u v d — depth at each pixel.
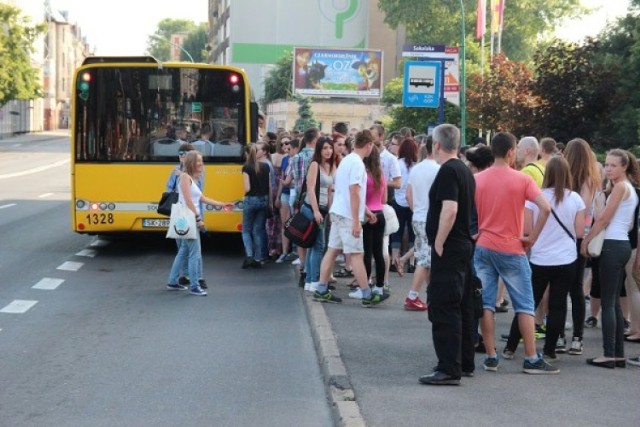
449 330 8.12
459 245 8.05
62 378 8.57
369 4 95.38
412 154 14.91
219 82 17.02
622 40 45.00
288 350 9.91
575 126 33.16
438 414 7.21
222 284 14.45
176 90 16.89
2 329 10.77
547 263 9.02
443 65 24.77
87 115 16.75
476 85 37.47
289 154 16.36
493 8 48.88
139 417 7.35
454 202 7.92
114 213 16.81
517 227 8.55
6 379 8.51
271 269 16.17
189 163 13.28
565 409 7.42
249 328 11.07
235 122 17.09
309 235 12.77
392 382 8.22
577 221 9.03
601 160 31.48
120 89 16.80
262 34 95.38
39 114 130.88
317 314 11.33
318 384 8.50
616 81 33.31
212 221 17.12
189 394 8.07
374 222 12.19
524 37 83.19
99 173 16.78
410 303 11.86
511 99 35.62
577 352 9.57
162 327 11.04
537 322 10.41
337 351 9.30
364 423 6.88
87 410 7.53
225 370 8.98
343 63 74.44
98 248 18.59
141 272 15.59
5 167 53.28
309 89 74.38
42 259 16.83
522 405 7.52
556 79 33.06
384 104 73.19
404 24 84.25
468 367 8.45
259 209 16.17
